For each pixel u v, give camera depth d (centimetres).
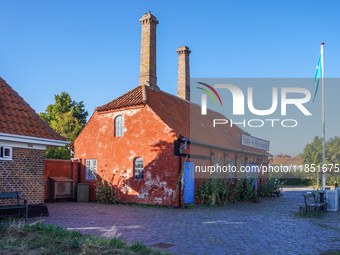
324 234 983
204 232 989
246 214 1417
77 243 699
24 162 1176
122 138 1833
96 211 1441
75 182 1981
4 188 1108
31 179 1195
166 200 1625
